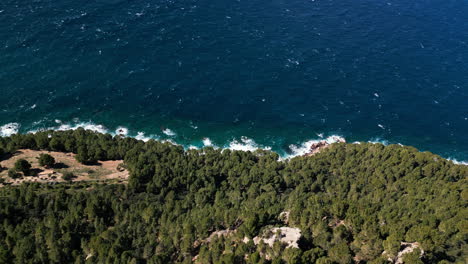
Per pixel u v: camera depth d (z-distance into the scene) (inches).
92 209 6230.3
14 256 5433.1
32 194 6422.2
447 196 6683.1
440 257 5265.8
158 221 6230.3
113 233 5787.4
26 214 6294.3
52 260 5378.9
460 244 5482.3
